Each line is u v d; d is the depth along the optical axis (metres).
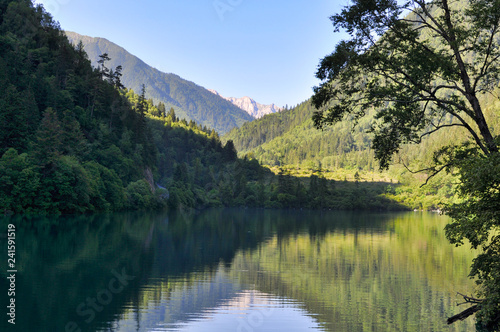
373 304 31.34
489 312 22.09
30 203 97.38
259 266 46.34
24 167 97.44
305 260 50.88
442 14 26.80
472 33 24.72
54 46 185.12
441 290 35.94
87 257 47.97
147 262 46.75
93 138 151.88
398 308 30.44
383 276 41.41
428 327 26.28
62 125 125.81
